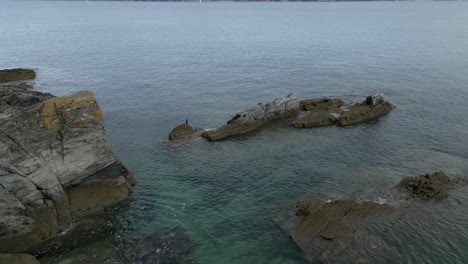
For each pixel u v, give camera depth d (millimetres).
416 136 46312
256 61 93250
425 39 127750
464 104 57656
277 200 32844
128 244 27406
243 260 25812
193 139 45844
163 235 28422
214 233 28641
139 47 116250
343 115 50344
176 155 41750
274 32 154125
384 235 27359
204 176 37125
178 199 33125
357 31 154875
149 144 44812
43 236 27562
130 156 41562
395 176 36375
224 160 40469
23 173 27969
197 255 26297
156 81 74438
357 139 45594
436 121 51031
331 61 91812
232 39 133875
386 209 29969
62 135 29906
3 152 27234
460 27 167625
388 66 84750
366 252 25750
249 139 45812
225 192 34281
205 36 142500
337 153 41875
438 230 28047
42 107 29469
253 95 64875
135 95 65000
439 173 34719
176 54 103875
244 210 31453
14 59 96312
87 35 144500
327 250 26031
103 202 31641
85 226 29234
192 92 66875
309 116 50844
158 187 35062
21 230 27031
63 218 29328
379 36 137375
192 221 30109
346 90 66500
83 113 31031
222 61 93688
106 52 106562
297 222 29359
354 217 28969
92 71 82688
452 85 68000
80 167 31078
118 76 78250
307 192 33969
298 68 84438
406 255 25594
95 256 26125
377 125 49875
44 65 89062
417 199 31844
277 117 51594
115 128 50000
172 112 56469
